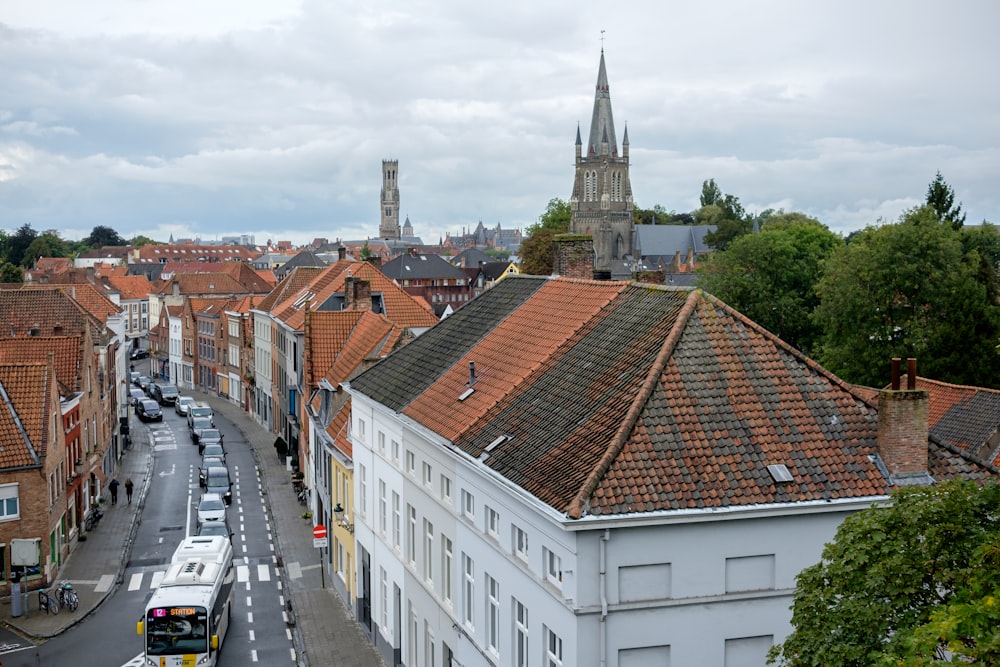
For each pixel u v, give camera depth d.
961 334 61.47
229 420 106.12
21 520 49.25
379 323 56.91
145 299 187.38
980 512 18.39
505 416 30.17
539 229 198.38
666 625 23.25
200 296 160.50
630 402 25.44
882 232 71.69
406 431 36.81
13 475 49.06
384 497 41.25
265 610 47.69
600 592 22.75
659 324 28.23
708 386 25.75
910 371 25.25
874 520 19.02
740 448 24.55
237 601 48.97
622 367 27.72
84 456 61.34
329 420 54.38
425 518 35.09
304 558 56.12
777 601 23.88
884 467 24.84
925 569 17.89
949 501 18.36
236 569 54.12
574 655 22.88
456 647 31.73
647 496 23.11
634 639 23.08
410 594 37.41
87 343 65.50
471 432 30.56
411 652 37.72
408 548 37.56
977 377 60.66
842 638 18.20
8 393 51.62
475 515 29.44
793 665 18.66
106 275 196.00
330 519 52.44
